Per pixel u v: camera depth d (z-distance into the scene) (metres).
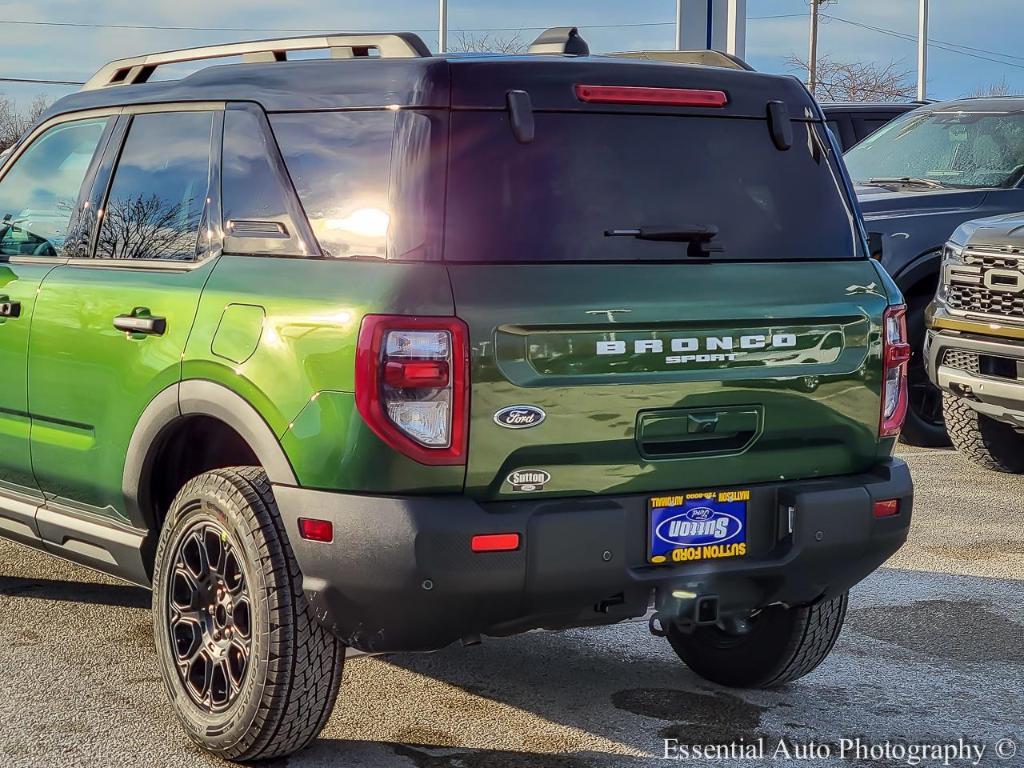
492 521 3.42
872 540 3.96
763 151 4.01
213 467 4.31
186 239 4.15
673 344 3.68
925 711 4.42
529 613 3.56
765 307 3.81
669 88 3.85
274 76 4.03
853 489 3.92
